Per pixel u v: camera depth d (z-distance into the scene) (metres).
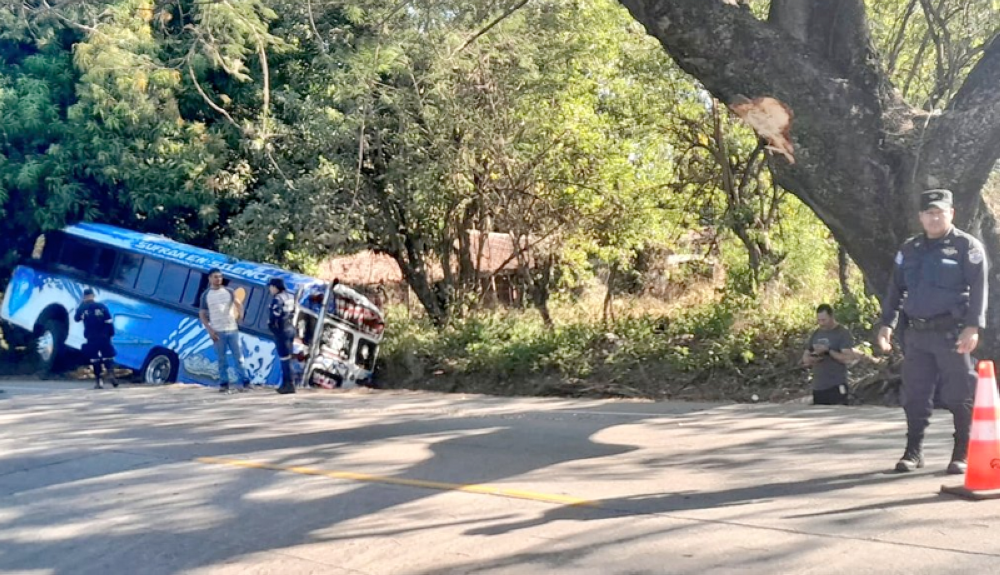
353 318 17.91
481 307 21.30
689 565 5.65
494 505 7.28
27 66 20.33
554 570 5.74
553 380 16.47
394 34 15.82
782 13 10.48
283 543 6.66
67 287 19.64
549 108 18.72
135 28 18.09
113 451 10.10
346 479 8.40
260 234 18.19
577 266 21.72
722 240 20.78
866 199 10.44
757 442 9.38
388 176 18.50
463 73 18.00
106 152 19.80
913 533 5.92
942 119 10.21
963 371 6.97
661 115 19.06
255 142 17.50
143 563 6.42
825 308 11.53
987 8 14.66
